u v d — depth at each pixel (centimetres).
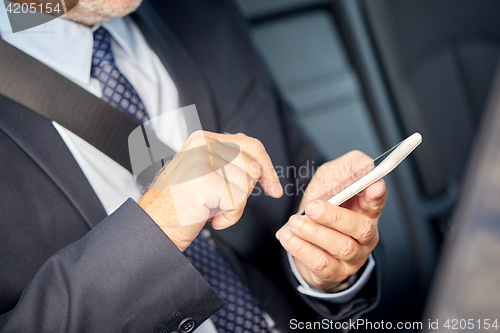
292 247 46
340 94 132
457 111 143
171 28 82
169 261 45
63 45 59
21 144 53
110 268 44
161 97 73
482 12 133
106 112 60
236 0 123
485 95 140
